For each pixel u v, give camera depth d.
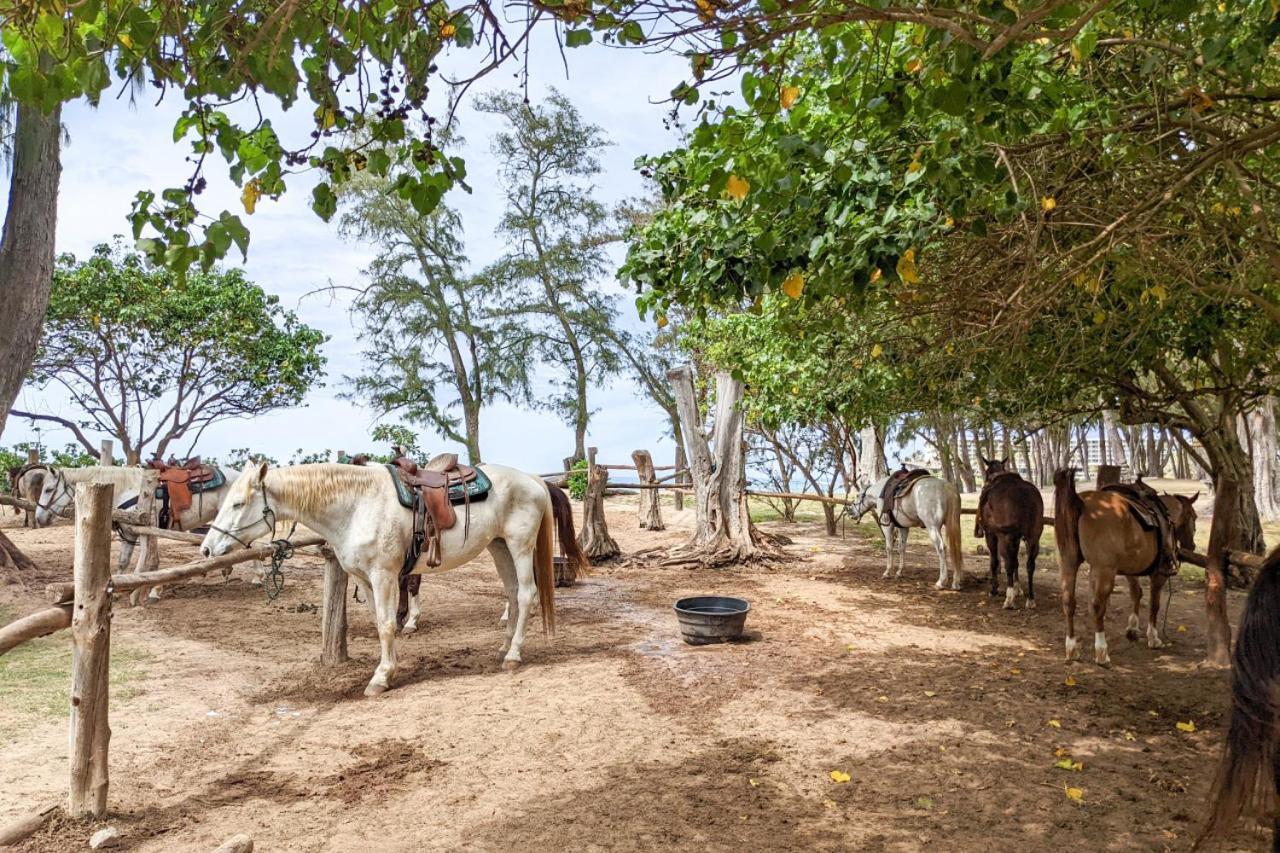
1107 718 5.36
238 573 10.88
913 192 3.64
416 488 6.35
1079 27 2.69
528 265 25.31
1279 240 4.92
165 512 9.33
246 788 4.28
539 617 8.74
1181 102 3.88
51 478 9.69
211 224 2.88
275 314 20.20
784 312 5.94
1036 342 7.39
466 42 3.04
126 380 18.94
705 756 4.71
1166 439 28.75
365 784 4.33
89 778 3.85
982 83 2.94
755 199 3.52
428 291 25.05
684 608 7.61
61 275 17.22
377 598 6.14
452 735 5.07
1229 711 1.92
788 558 12.34
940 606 9.19
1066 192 4.70
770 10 2.69
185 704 5.61
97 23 2.88
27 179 9.74
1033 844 3.67
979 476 30.38
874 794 4.20
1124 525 6.55
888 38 3.00
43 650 6.89
